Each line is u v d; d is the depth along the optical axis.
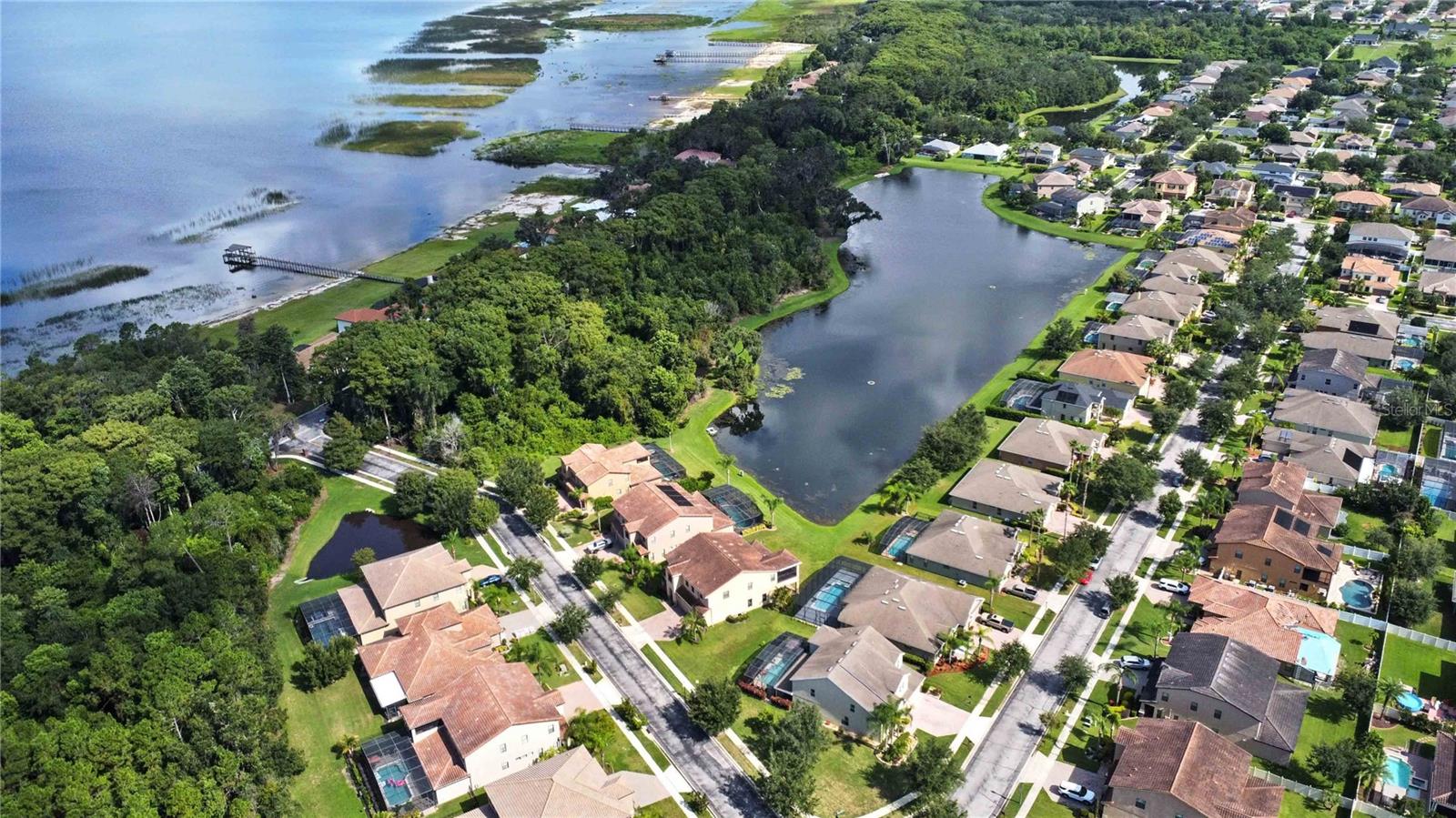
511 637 140.00
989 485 168.25
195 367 196.00
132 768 108.25
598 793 106.19
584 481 171.25
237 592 141.25
